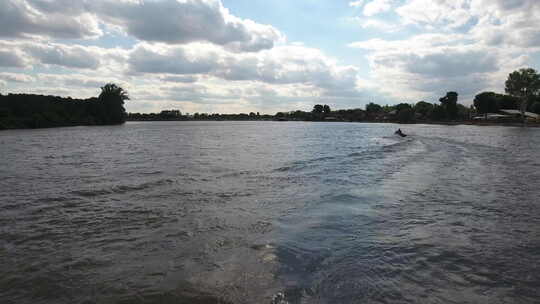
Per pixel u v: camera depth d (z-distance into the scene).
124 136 62.03
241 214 10.43
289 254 7.31
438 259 7.09
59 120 117.69
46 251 7.66
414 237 8.39
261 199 12.35
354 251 7.48
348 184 15.13
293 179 16.47
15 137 57.69
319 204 11.60
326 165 21.50
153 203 11.84
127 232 8.88
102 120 140.50
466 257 7.19
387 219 9.88
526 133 67.94
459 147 34.31
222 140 51.09
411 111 175.75
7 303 5.52
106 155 28.58
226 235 8.55
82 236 8.60
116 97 146.00
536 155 26.72
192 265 6.82
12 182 15.93
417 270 6.58
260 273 6.42
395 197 12.59
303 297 5.56
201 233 8.72
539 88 126.44
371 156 26.66
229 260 7.03
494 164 21.53
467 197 12.57
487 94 152.75
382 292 5.73
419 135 60.44
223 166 21.31
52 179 16.72
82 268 6.78
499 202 11.84
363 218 9.98
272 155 28.36
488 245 7.87
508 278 6.28
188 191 13.79
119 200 12.32
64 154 29.48
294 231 8.83
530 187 14.39
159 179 16.52
